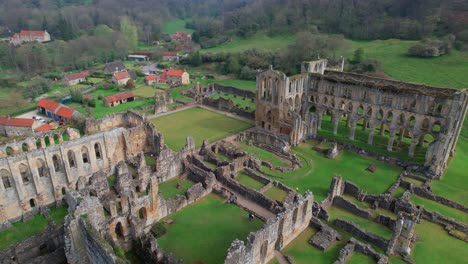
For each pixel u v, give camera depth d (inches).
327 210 2415.1
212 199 2541.8
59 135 3166.8
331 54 6466.5
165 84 6146.7
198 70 7401.6
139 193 2620.6
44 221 2297.0
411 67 5580.7
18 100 4982.8
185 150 2952.8
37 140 3388.3
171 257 1845.5
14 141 2930.6
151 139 3166.8
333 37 6766.7
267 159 3184.1
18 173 2247.8
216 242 2095.2
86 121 3533.5
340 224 2223.2
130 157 3026.6
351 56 6309.1
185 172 2866.6
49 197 2463.1
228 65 6963.6
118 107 4847.4
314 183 2800.2
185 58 7785.4
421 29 6786.4
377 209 2466.8
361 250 1994.3
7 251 1884.8
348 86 3513.8
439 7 6988.2
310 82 3878.0
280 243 1988.2
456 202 2497.5
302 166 3073.3
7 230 2196.1
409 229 1984.5
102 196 2405.3
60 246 2080.5
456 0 7047.2
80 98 5036.9
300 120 3444.9
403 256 1977.1
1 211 2178.9
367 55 6318.9
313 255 1993.1
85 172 2696.9
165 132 3887.8
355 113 3523.6
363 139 3607.3
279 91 3597.4
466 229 2201.0
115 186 2625.5
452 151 3243.1
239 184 2615.7
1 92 5526.6
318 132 3804.1
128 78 6205.7
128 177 2546.8
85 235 1740.9
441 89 3144.7
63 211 2412.6
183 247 2047.2
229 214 2369.6
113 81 6077.8
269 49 7805.1
